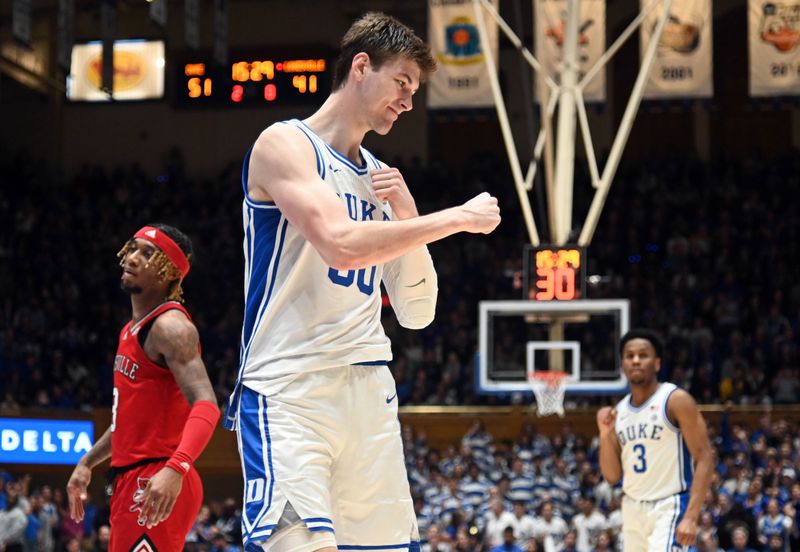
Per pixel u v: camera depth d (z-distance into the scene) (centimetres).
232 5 3391
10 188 3331
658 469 768
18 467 2470
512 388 1811
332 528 383
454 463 2028
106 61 2225
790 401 2384
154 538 506
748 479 1872
